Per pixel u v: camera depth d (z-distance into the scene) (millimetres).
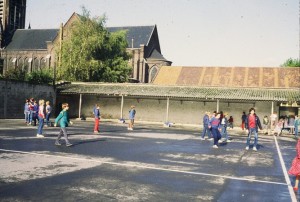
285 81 44062
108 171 9125
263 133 30172
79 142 15453
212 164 11133
